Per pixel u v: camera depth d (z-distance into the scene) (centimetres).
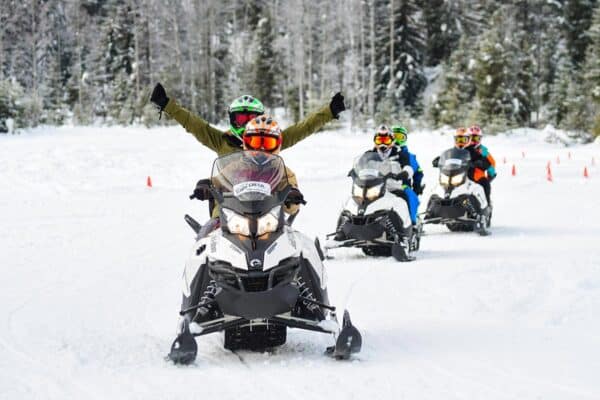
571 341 636
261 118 642
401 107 6312
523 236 1357
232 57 8044
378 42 6856
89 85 7281
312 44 6925
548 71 6944
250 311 549
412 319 720
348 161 3284
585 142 5225
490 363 567
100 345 616
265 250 565
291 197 620
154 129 5069
